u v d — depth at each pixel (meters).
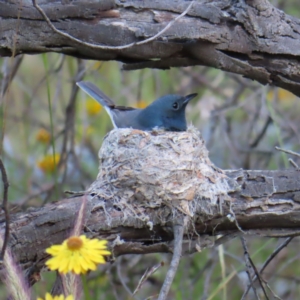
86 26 7.79
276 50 8.23
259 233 8.05
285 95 15.80
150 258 12.98
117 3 7.84
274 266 12.24
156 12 7.92
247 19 8.05
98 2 7.74
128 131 9.08
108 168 8.48
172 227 7.77
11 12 7.53
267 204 7.86
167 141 8.81
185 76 15.77
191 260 12.63
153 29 7.86
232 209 7.84
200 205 7.82
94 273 12.30
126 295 12.20
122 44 7.91
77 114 14.84
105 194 7.82
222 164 14.70
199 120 15.12
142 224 7.68
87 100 15.27
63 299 4.91
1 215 7.36
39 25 7.67
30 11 7.58
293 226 8.00
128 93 14.99
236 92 13.84
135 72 15.77
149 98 15.41
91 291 12.12
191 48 8.16
